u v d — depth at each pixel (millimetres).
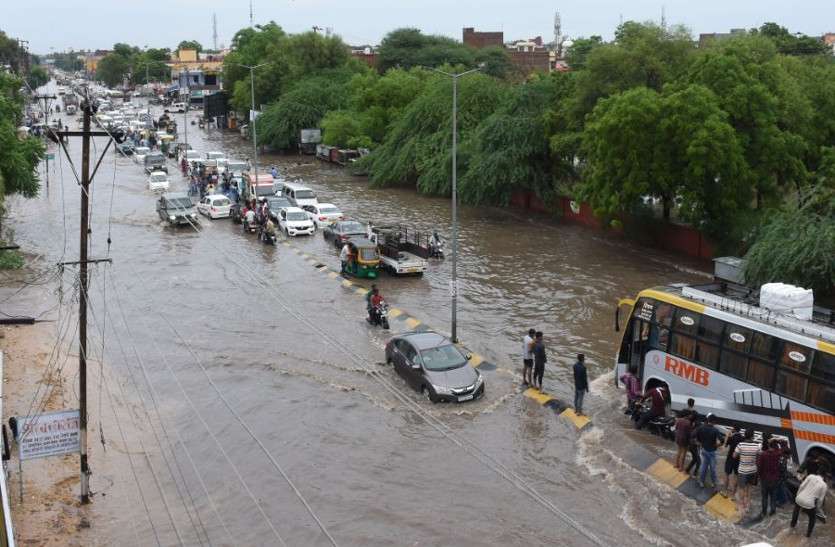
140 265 38062
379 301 28031
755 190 38594
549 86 52062
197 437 19234
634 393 20156
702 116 35906
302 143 88250
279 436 19219
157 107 158250
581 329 27719
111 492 16547
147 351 25594
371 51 158750
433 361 21828
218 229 47812
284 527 15148
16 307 30688
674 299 19766
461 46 123812
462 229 47281
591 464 17703
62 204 55781
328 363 24297
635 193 37625
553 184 51000
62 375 23328
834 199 30031
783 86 38906
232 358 24812
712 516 15359
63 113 125562
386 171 62844
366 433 19359
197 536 14883
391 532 14930
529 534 14812
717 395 18359
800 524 14836
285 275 36094
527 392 21859
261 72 103875
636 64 45156
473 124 58969
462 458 18016
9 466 17469
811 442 16156
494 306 30766
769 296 17641
